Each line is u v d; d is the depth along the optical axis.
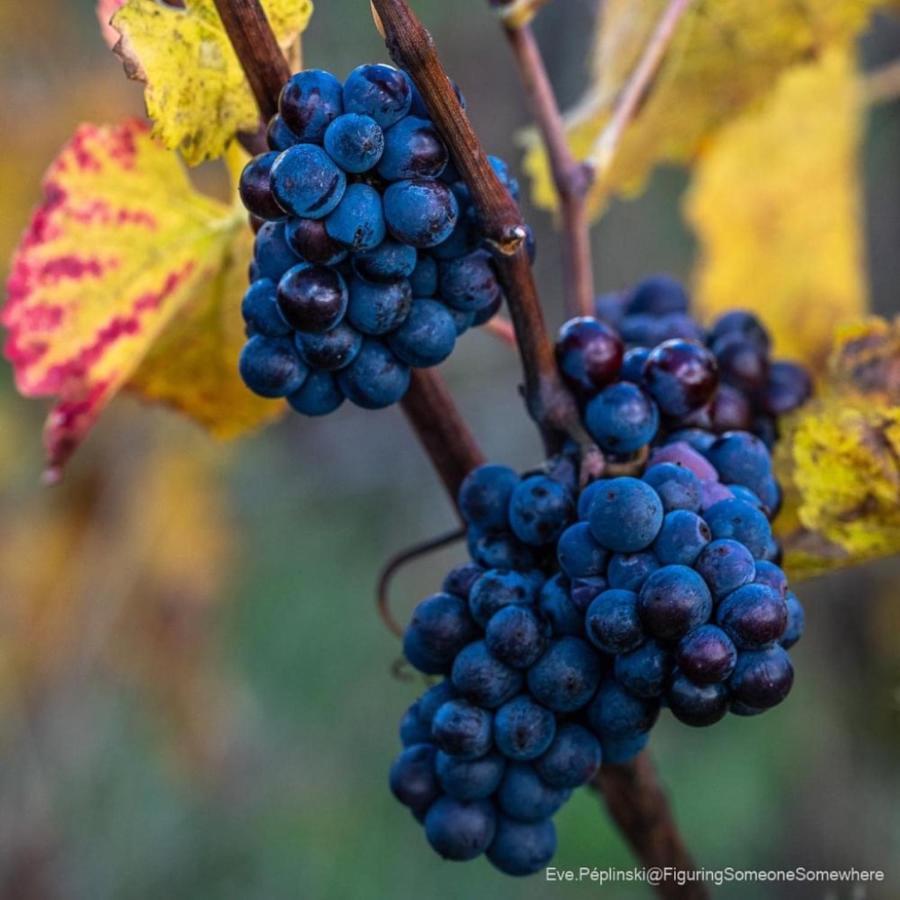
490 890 1.58
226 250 0.54
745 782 1.53
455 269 0.43
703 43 0.61
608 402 0.44
